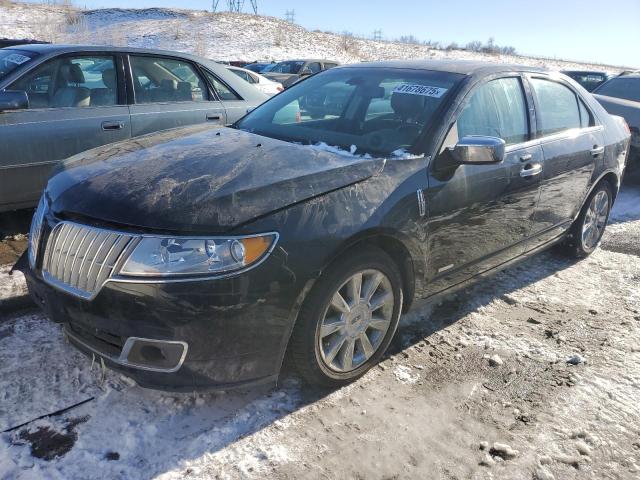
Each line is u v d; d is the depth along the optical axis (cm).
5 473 218
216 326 229
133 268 224
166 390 236
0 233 457
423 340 341
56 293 244
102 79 490
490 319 374
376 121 339
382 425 263
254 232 234
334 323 272
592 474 241
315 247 246
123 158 291
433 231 305
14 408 253
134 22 4244
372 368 307
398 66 388
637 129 723
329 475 231
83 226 241
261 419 260
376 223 268
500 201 348
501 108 366
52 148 450
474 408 280
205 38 3897
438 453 248
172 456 233
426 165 301
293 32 4459
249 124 382
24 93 429
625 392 300
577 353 336
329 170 272
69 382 274
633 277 461
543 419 274
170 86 532
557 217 423
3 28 3375
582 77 1519
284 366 299
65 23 3862
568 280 449
